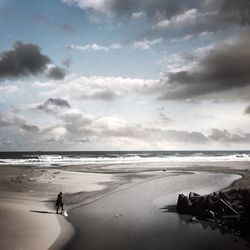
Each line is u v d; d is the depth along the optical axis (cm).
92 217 2103
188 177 4509
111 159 9881
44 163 7481
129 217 2119
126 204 2569
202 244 1543
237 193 2341
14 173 4700
